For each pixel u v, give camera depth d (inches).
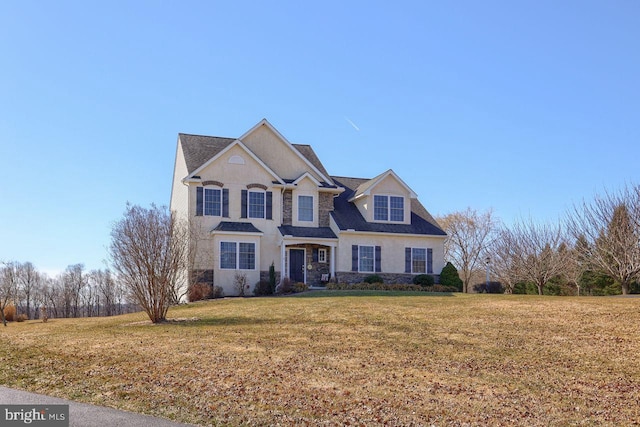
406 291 1349.7
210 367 593.9
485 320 885.2
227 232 1393.9
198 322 911.0
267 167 1475.1
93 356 648.4
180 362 615.8
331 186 1569.9
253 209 1460.4
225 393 506.0
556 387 550.3
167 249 947.3
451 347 708.0
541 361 644.7
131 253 926.4
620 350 693.3
